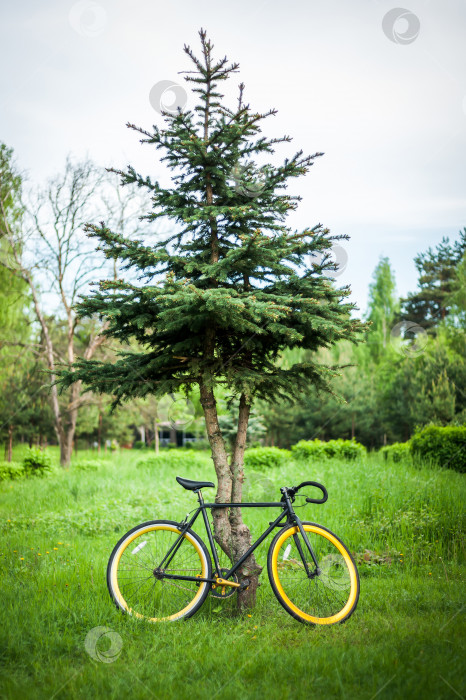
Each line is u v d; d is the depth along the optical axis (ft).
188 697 7.52
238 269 12.32
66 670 8.44
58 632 10.13
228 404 13.69
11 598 11.73
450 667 8.11
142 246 11.65
